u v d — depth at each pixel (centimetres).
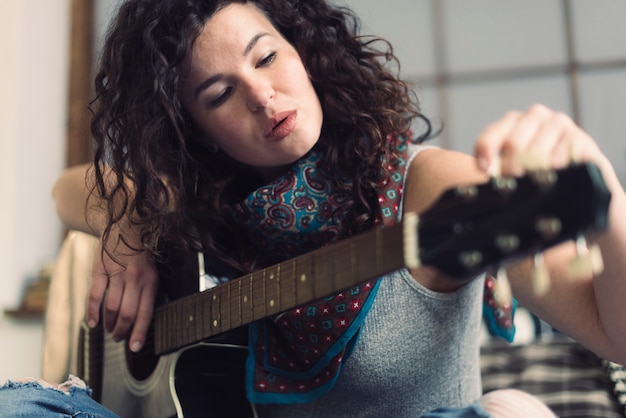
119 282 134
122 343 137
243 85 114
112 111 127
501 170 73
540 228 62
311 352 114
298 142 113
